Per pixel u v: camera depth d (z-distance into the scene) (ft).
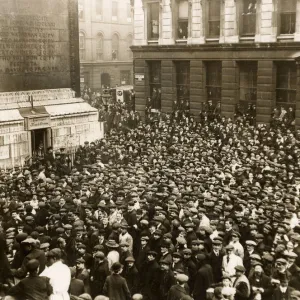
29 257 40.91
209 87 153.07
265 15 135.03
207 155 95.04
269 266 42.16
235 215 53.88
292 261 42.50
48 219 58.13
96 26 250.16
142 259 46.01
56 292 34.91
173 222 52.08
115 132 131.23
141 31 165.27
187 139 112.98
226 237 49.93
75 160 105.60
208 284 40.73
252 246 45.27
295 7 131.34
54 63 123.13
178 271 39.29
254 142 108.06
